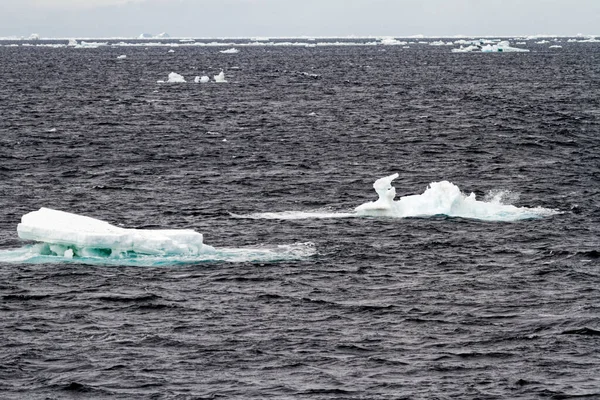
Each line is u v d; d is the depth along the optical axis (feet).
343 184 623.77
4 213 526.57
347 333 326.44
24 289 375.45
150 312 348.59
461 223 493.36
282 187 611.06
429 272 404.98
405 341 319.06
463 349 311.47
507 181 634.02
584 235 472.03
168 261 415.44
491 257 429.38
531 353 307.17
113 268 403.75
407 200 522.88
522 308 353.31
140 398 274.36
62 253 426.10
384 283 387.75
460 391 278.46
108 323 336.70
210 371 293.43
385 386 281.95
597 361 300.20
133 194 587.68
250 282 386.73
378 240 459.73
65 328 331.36
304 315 345.92
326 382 284.82
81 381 285.43
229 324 335.06
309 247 446.60
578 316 341.62
